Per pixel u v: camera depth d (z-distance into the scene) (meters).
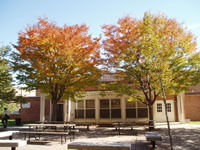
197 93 24.62
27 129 17.19
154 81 13.84
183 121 20.58
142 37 13.52
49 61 15.16
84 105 22.55
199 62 14.13
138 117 21.05
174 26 13.98
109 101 22.03
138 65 14.25
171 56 13.38
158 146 9.11
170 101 22.19
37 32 14.83
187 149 8.38
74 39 14.83
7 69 17.89
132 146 9.23
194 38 14.35
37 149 8.75
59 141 10.91
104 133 14.43
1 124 22.33
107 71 15.37
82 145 6.80
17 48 15.12
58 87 17.64
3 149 8.80
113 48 14.55
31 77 15.82
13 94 18.50
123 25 14.23
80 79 16.31
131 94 16.66
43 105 22.81
